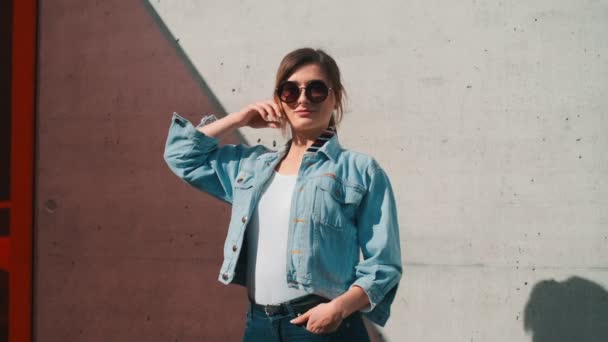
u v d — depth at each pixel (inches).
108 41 133.3
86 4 135.2
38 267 136.5
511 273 107.3
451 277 110.0
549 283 105.3
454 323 109.6
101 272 131.8
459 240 109.8
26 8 138.8
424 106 112.4
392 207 79.6
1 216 139.3
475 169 109.4
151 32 130.2
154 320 127.7
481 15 110.1
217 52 125.4
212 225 124.7
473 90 110.0
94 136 133.4
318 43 118.8
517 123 107.7
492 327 107.8
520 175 107.3
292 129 85.8
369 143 115.0
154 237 128.4
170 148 91.2
